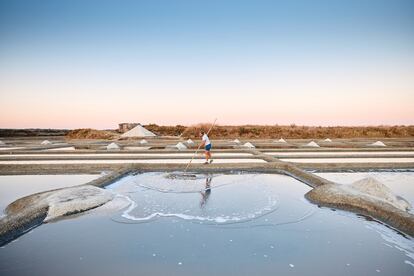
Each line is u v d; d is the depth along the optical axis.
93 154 11.87
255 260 3.17
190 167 8.49
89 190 5.31
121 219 4.41
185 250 3.42
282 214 4.64
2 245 3.56
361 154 11.59
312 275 2.87
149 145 17.23
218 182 6.97
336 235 3.83
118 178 7.32
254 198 5.57
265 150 13.08
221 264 3.10
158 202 5.29
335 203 4.95
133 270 2.99
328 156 10.70
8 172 8.20
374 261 3.14
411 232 3.72
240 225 4.18
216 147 16.08
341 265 3.06
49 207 4.53
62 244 3.59
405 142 20.20
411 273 2.89
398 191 5.95
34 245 3.56
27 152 12.28
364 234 3.86
